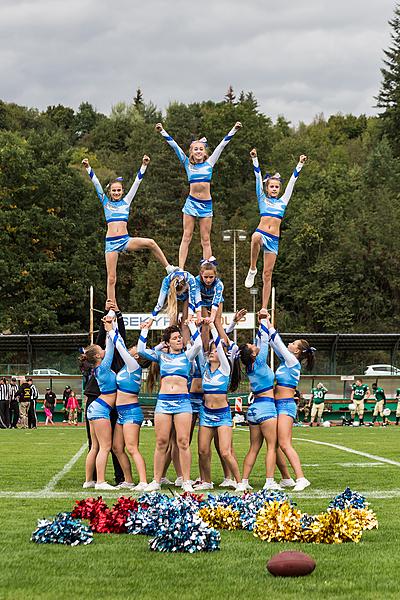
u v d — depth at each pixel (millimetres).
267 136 97625
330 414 45031
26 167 67125
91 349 14070
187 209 14945
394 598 6406
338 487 13586
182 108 96750
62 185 68750
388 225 75250
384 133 97000
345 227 76000
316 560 7746
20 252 66438
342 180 84688
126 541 8688
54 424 42750
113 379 14039
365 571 7309
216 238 71875
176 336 13516
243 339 62094
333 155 100500
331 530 8719
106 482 14703
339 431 33656
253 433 13844
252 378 13805
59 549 8219
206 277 14516
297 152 98125
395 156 94625
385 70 98062
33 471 16547
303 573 7137
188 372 13695
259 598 6395
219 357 13883
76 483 14492
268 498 9938
